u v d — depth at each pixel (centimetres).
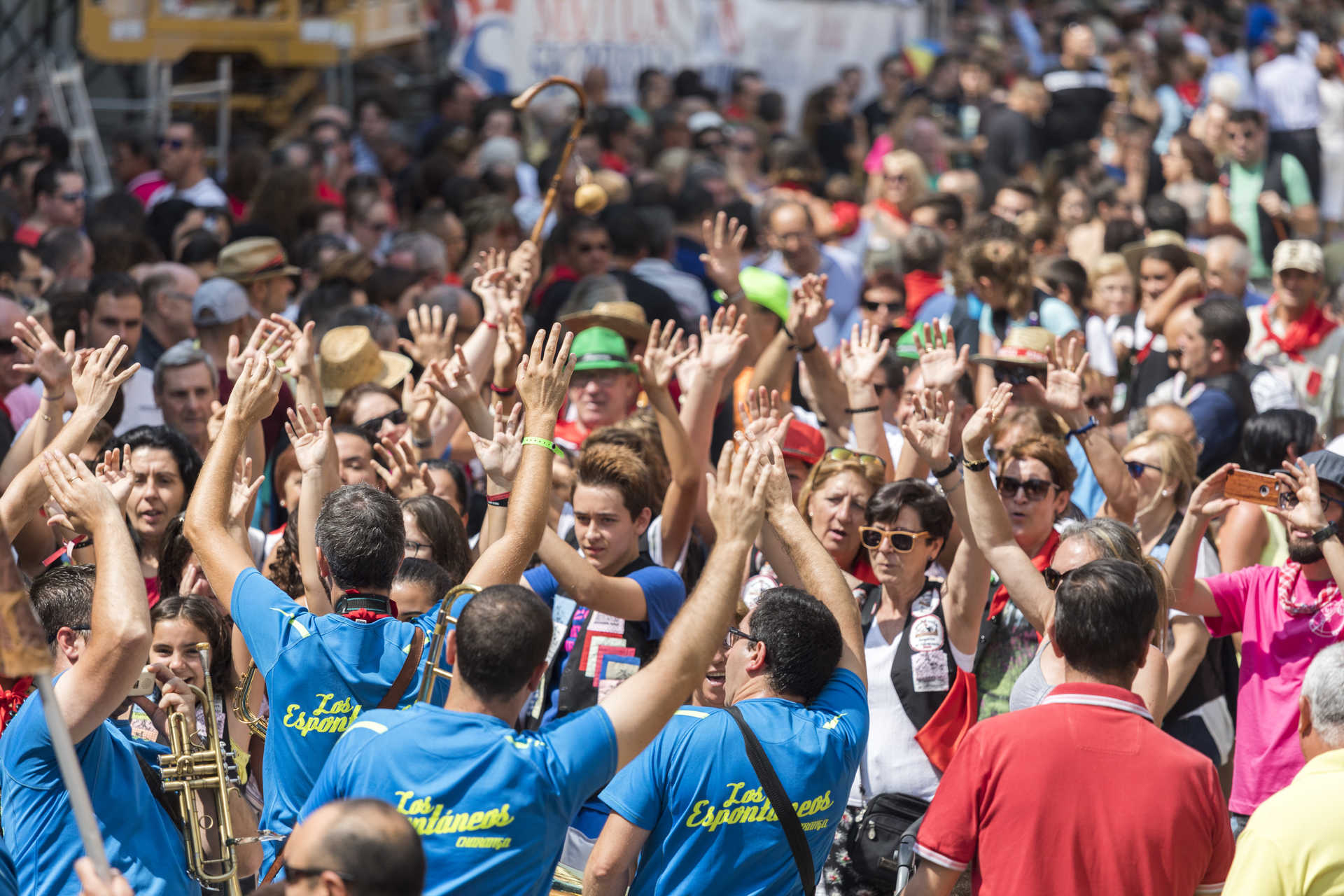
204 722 1549
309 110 5616
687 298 3459
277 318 2022
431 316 2766
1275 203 4512
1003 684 1744
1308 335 3144
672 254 3622
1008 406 2252
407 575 1599
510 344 2045
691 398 2128
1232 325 2717
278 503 2375
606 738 1183
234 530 1622
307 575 1605
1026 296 3022
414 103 5941
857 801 1655
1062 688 1306
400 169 5075
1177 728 1894
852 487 1897
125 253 3353
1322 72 6244
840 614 1428
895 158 4378
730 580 1237
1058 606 1331
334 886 930
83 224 3959
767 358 2353
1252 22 7162
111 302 2652
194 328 2800
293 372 2030
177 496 1952
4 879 1320
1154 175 5119
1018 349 2436
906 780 1644
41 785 1295
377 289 3108
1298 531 1678
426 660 1366
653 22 6075
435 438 2239
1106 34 7169
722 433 2583
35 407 2469
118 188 4509
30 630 1070
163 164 4366
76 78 4975
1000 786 1276
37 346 1836
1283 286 3138
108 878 1023
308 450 1647
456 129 4944
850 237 4338
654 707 1202
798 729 1320
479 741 1148
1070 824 1255
